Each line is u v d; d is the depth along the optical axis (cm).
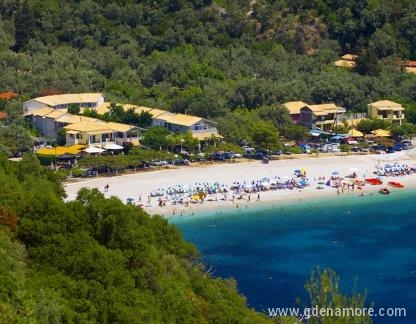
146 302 7612
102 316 7175
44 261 7906
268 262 15175
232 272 14575
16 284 6519
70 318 6738
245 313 8781
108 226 8631
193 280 9112
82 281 7506
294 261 15212
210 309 8281
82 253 7919
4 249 7575
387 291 13588
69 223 8506
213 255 15625
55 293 6944
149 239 9456
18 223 8438
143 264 8475
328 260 15275
